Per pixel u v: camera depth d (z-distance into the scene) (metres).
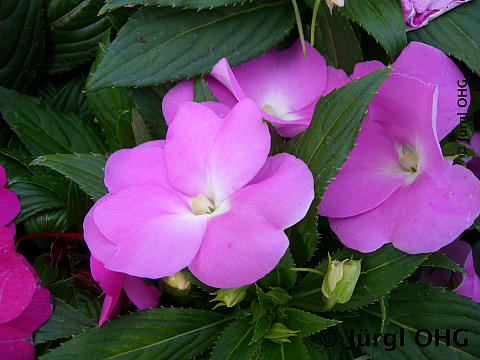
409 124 0.19
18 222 0.21
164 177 0.18
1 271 0.19
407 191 0.19
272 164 0.18
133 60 0.21
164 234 0.17
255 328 0.18
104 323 0.19
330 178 0.18
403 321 0.20
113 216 0.17
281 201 0.17
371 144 0.20
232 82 0.20
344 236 0.19
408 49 0.20
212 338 0.19
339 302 0.18
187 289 0.19
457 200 0.18
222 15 0.21
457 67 0.20
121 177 0.18
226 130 0.18
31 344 0.19
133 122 0.20
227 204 0.18
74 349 0.18
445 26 0.21
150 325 0.19
